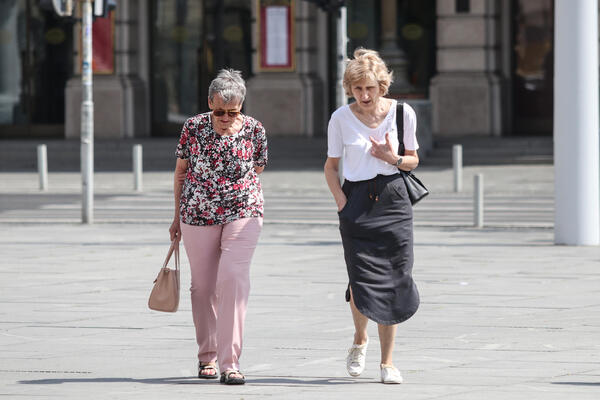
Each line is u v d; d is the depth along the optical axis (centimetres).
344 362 1905
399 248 1738
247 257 1778
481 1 8019
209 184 1775
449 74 8106
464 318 2300
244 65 9062
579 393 1645
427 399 1617
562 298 2541
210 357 1808
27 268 3106
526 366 1850
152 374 1820
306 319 2314
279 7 8475
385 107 1759
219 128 1769
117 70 8894
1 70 9444
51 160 8200
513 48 8425
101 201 5325
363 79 1720
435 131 8112
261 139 1800
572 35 3378
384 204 1739
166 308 1827
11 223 4403
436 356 1939
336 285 2767
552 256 3269
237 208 1778
